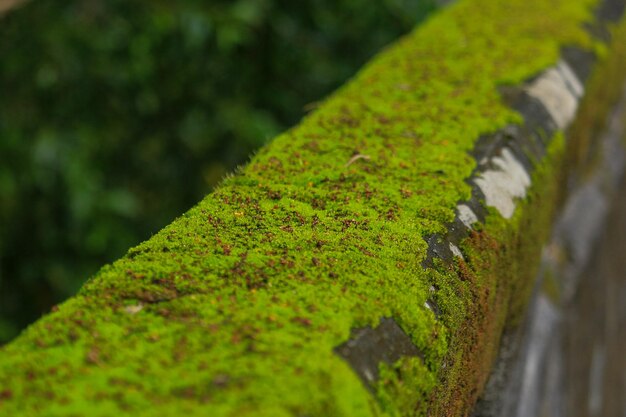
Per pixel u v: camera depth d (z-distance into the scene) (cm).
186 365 100
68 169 394
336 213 151
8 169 403
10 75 406
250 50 411
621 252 372
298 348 105
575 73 257
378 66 249
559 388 266
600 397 347
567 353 277
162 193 426
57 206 407
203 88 410
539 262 221
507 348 194
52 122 411
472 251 152
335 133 192
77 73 408
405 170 173
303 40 416
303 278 125
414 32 283
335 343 108
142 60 402
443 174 172
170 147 421
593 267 308
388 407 108
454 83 229
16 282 413
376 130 195
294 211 150
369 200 157
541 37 275
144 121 418
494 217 167
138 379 97
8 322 409
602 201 306
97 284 121
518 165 191
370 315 117
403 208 156
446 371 131
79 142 403
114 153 419
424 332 122
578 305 287
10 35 402
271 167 171
